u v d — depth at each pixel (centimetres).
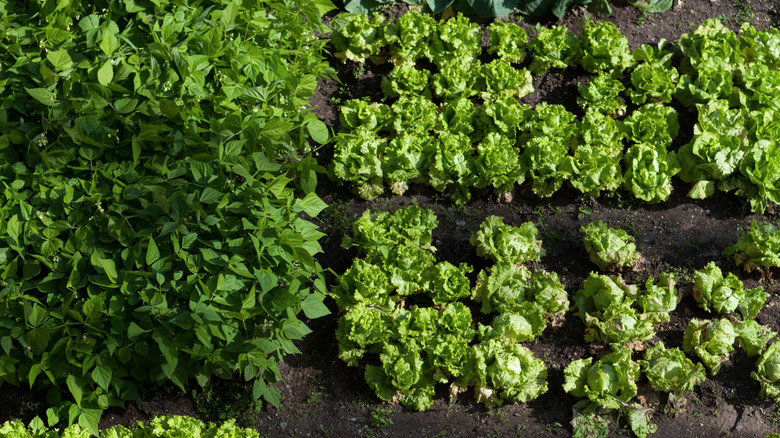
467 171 544
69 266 478
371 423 495
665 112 561
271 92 514
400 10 593
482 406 500
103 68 489
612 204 550
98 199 480
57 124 491
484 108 555
